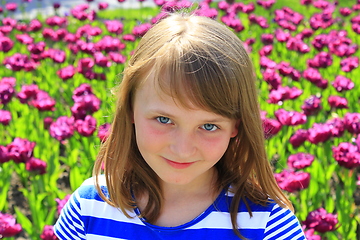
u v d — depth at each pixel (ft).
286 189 10.32
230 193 5.39
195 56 4.53
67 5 40.55
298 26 27.30
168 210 5.45
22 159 12.01
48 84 19.12
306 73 16.67
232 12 24.04
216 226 5.28
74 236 5.74
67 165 14.82
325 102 17.90
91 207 5.64
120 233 5.45
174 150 4.74
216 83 4.52
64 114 16.65
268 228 5.26
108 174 5.61
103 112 15.44
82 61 17.31
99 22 28.76
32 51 19.13
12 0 39.81
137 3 41.06
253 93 4.99
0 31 22.33
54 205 12.01
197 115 4.59
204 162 4.88
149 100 4.76
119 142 5.49
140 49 5.03
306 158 11.66
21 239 12.09
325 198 11.87
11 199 13.85
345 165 11.78
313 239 9.36
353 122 12.90
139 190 5.56
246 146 5.31
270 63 17.43
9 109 17.54
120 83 5.68
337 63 21.70
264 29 26.14
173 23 4.89
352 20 23.58
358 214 12.70
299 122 13.02
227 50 4.71
